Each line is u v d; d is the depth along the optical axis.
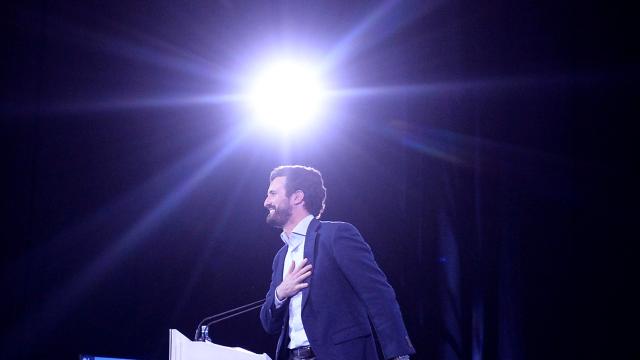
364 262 2.82
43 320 4.85
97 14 5.41
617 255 4.27
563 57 4.86
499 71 5.30
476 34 5.51
